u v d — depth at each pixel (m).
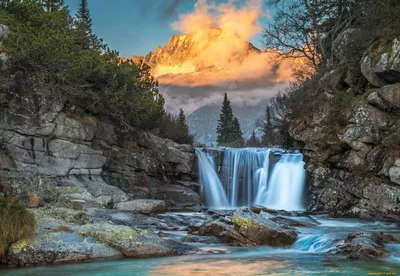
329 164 23.34
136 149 24.05
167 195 23.59
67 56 21.23
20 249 9.95
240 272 9.27
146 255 11.01
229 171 27.94
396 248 11.61
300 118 26.73
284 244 12.81
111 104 23.27
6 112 19.05
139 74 27.22
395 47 20.59
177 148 26.97
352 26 28.77
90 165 21.02
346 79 23.75
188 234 14.19
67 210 13.78
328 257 10.99
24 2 24.03
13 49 19.94
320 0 32.56
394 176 19.03
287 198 25.66
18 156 18.94
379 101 20.78
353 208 20.53
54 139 20.12
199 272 9.27
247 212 15.96
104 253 10.60
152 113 25.16
